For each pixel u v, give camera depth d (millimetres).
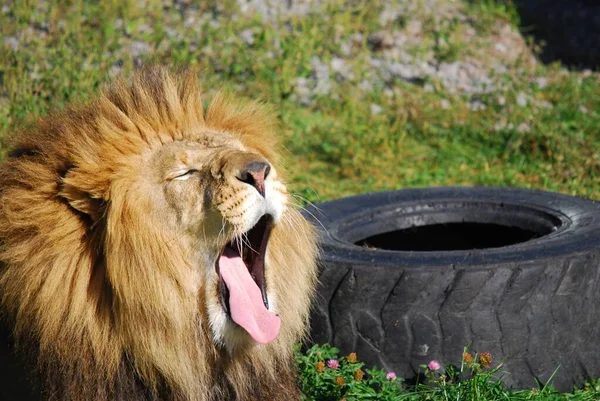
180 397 13758
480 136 35969
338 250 18734
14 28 36312
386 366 17812
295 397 15516
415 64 41406
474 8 47031
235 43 38938
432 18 44406
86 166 13203
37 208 13258
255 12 43219
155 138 13922
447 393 16750
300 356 18109
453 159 33938
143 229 13297
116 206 13055
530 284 17203
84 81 30312
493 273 17125
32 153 14094
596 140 34938
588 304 17844
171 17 41000
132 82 14570
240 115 15227
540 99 39625
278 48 40500
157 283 13297
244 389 14398
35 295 13172
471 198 22328
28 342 13484
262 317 13773
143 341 13281
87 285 13289
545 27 47156
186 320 13617
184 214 13461
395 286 17469
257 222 14055
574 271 17453
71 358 13305
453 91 40188
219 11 42500
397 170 32906
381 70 40875
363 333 17844
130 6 40344
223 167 13195
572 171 31547
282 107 36625
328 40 41688
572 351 17812
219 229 13406
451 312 17312
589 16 45719
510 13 47281
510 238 22000
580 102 39469
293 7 44000
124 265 13109
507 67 42531
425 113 37812
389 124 36875
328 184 31547
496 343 17344
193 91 14773
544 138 34469
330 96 38312
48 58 32781
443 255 17984
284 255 14570
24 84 29219
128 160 13492
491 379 17438
